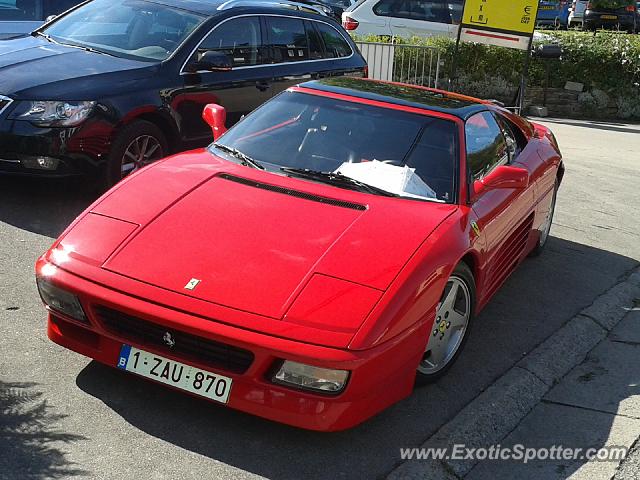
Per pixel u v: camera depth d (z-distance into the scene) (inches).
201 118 267.4
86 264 135.3
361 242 140.4
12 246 207.0
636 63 621.6
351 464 129.6
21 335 159.6
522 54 605.6
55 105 227.5
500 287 205.6
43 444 124.6
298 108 187.5
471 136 187.8
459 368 171.5
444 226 152.3
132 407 137.9
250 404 125.0
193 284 129.2
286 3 314.5
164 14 275.4
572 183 373.4
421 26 595.2
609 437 149.4
